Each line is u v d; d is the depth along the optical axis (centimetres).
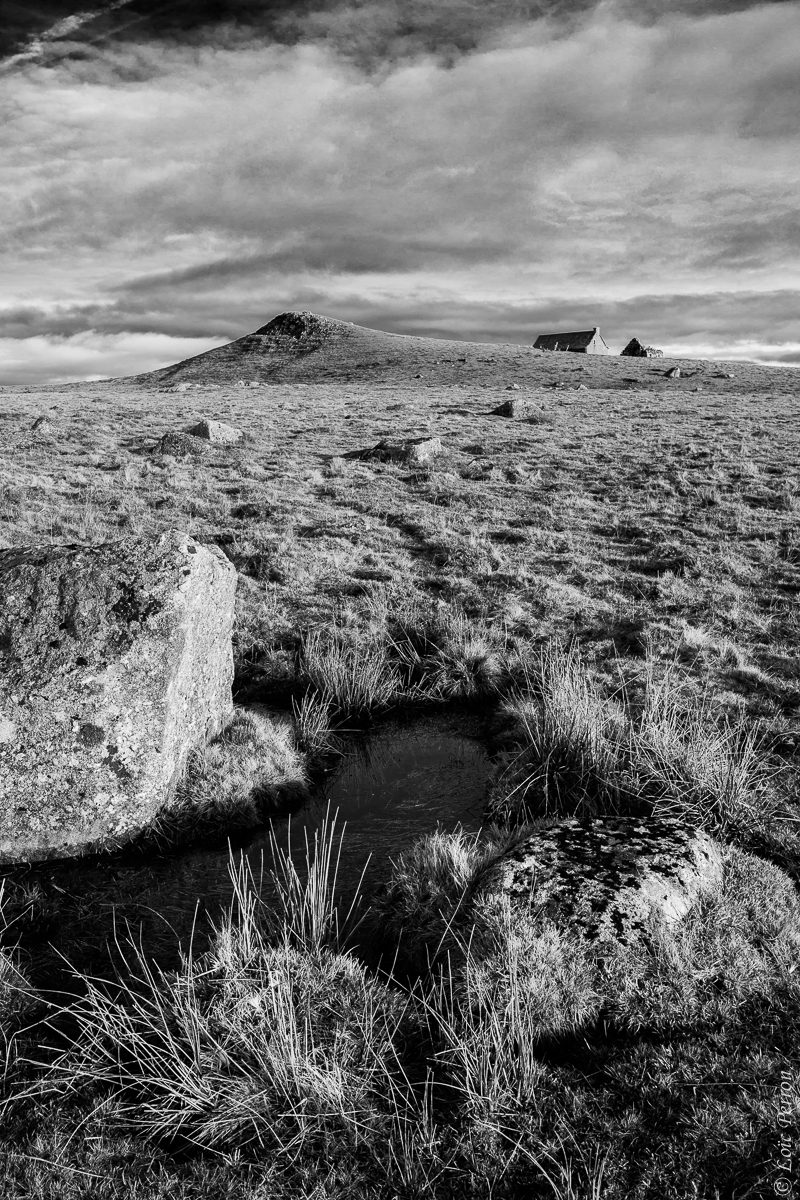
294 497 1914
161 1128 400
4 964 507
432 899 555
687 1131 371
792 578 1286
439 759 850
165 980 473
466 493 1948
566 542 1552
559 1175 361
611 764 725
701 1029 431
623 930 481
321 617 1184
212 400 4600
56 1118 403
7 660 644
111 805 648
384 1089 417
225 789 723
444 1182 364
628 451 2478
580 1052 428
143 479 2033
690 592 1247
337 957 505
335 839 695
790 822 641
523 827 662
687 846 565
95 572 685
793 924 507
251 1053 430
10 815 630
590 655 1041
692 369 7800
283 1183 368
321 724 901
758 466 2164
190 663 728
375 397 4928
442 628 1116
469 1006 438
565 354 10238
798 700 885
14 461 2198
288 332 14250
